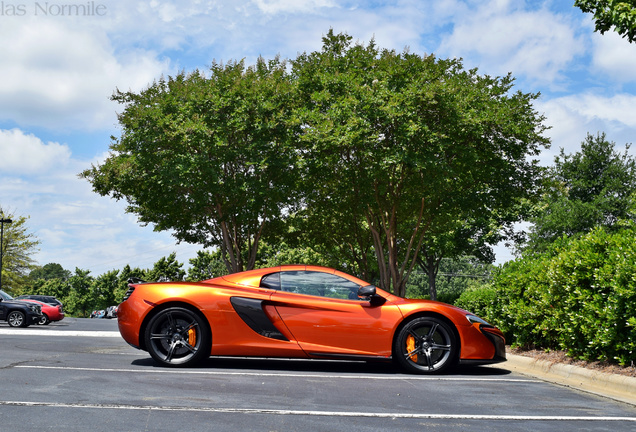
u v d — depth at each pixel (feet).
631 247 22.56
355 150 56.54
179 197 69.51
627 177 137.28
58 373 20.02
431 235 99.50
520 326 30.04
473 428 13.74
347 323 22.50
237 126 61.41
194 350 22.45
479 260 120.57
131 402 15.42
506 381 21.57
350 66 60.80
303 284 23.40
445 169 53.36
